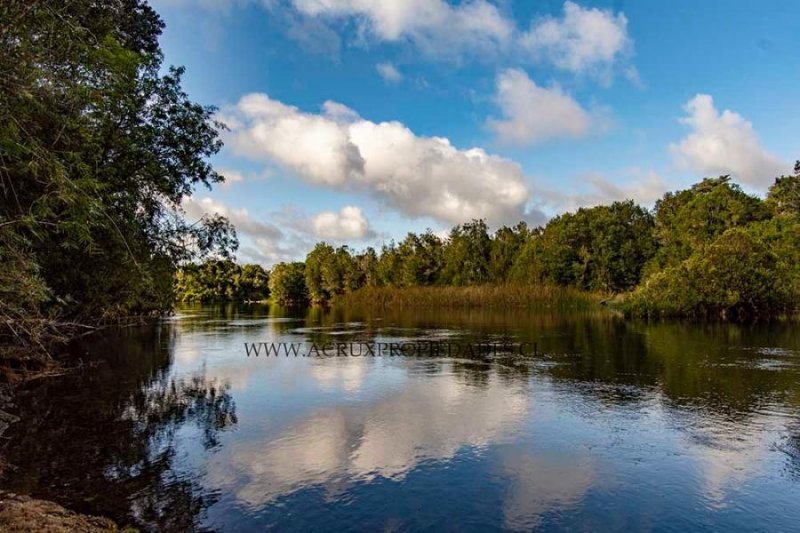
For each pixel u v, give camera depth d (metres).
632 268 67.88
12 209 9.48
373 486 8.28
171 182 22.39
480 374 17.31
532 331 31.66
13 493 7.88
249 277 135.00
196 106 23.70
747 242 39.31
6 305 8.59
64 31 9.52
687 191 71.50
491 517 7.23
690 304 38.78
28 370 18.47
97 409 13.30
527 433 10.90
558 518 7.19
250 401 14.03
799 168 67.00
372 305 69.25
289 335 31.66
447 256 80.31
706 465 9.09
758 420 11.71
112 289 22.42
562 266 67.94
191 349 25.23
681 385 15.34
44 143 10.31
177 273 25.31
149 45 23.97
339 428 11.42
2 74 8.17
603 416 12.09
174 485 8.34
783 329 32.09
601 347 23.86
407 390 15.03
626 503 7.65
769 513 7.34
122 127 19.14
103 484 8.40
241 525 7.00
